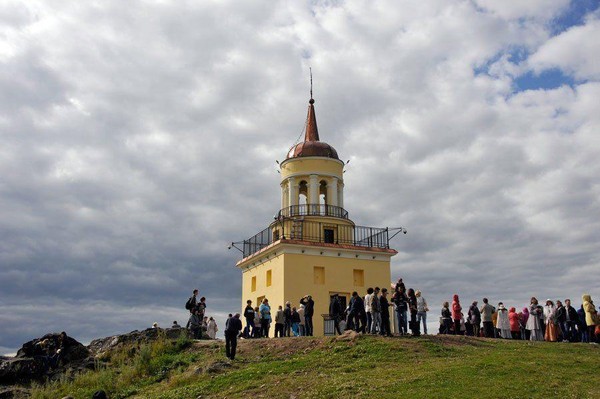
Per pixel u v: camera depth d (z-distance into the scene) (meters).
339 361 20.09
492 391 15.72
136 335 26.16
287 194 37.03
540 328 26.34
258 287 34.78
